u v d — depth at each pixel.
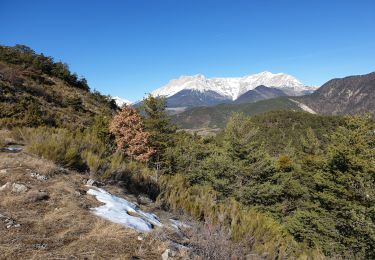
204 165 26.67
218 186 24.84
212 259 5.15
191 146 31.88
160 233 5.46
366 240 20.17
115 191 7.99
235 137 27.91
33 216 5.14
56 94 44.62
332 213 23.25
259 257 6.11
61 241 4.51
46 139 10.20
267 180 28.31
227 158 27.28
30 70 51.56
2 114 22.97
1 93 32.00
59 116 32.38
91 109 48.16
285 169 39.31
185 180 11.74
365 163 23.73
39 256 3.95
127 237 5.05
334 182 24.44
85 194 6.80
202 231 6.33
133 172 9.80
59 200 6.00
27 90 39.00
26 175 6.84
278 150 78.81
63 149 8.88
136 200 7.94
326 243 21.08
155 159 26.00
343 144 26.50
